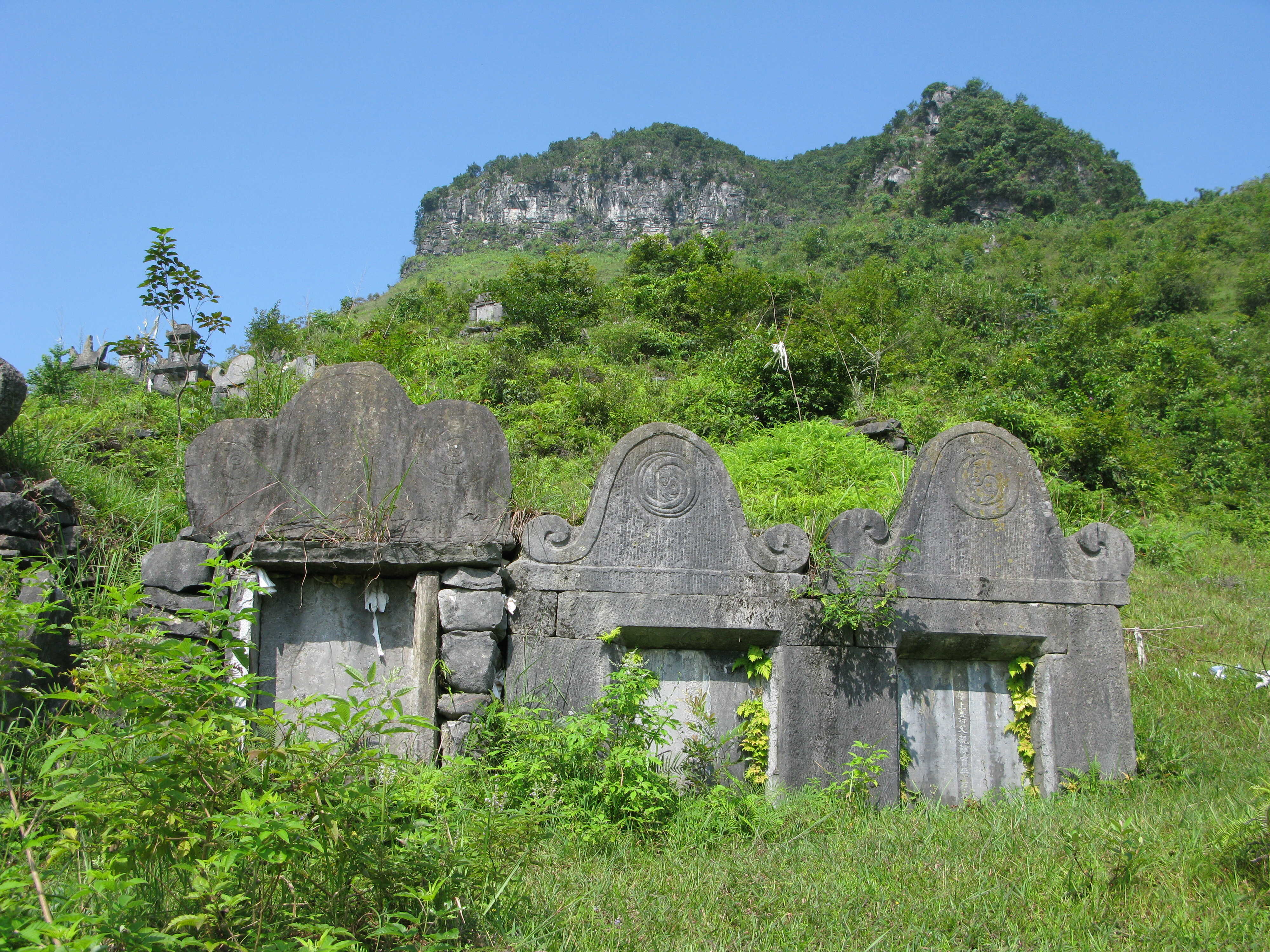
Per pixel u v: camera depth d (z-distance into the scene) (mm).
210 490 5625
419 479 5750
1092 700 6359
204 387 9070
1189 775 6301
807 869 4520
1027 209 63625
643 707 5395
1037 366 20062
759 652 6004
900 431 13156
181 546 5461
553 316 21875
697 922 3857
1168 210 52656
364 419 5789
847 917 3932
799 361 14469
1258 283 33594
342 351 15586
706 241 30625
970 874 4367
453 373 15547
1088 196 64938
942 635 6242
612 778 4988
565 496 7215
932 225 59469
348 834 3213
